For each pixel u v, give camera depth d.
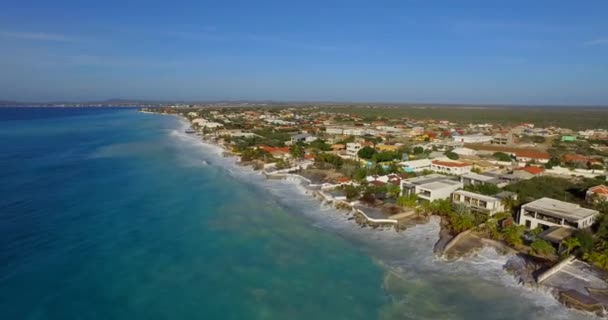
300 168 95.75
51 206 64.88
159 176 89.19
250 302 37.50
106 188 77.25
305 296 38.62
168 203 67.94
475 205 60.97
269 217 61.41
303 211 64.56
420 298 38.19
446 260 45.84
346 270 43.97
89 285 40.00
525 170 88.31
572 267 43.06
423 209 61.03
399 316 35.31
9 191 73.62
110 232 54.16
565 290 38.56
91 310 35.75
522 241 49.66
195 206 66.44
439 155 106.81
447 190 65.75
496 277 42.03
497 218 56.38
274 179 87.44
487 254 47.25
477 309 36.31
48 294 38.09
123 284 40.34
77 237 52.12
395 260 46.38
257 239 52.56
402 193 68.88
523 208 55.25
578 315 35.22
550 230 50.53
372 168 89.62
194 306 36.75
